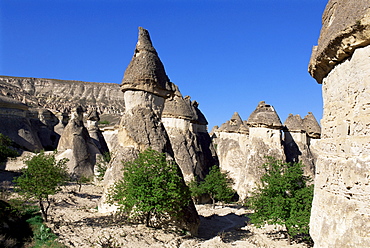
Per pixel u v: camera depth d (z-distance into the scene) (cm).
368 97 643
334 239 668
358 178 639
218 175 2655
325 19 842
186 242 1373
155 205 1396
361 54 669
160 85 1884
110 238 1311
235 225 1938
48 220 1545
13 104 4247
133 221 1502
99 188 2608
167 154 1780
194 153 3030
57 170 1698
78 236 1341
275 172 1673
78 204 1958
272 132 2678
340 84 742
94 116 4506
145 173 1462
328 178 746
